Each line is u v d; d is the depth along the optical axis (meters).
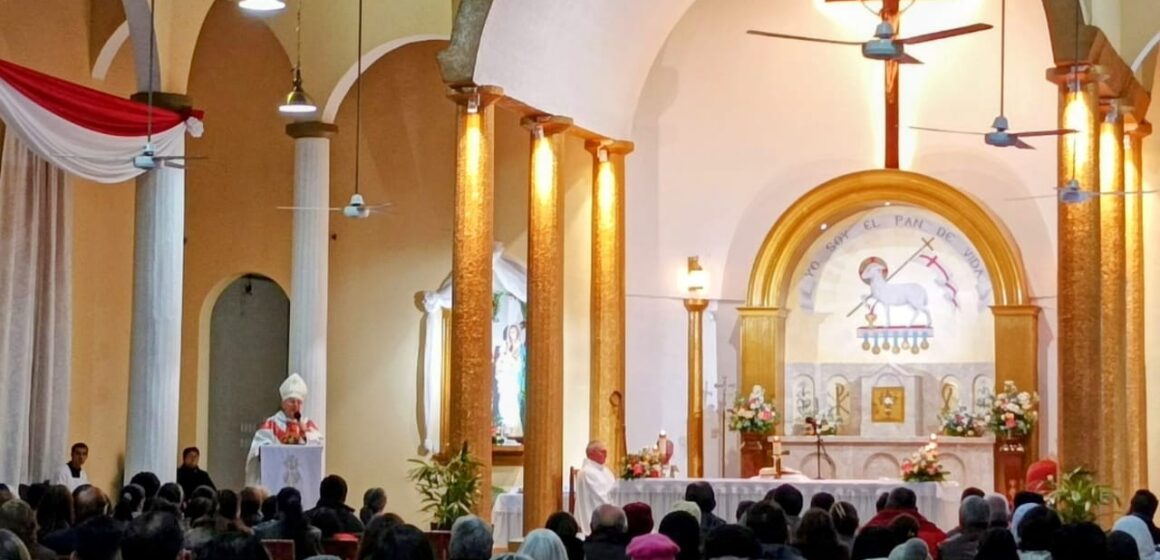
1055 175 20.30
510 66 18.25
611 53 20.08
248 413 22.78
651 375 21.41
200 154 22.33
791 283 21.72
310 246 20.09
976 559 9.22
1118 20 17.97
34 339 16.92
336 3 19.98
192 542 9.56
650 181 21.62
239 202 22.22
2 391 16.31
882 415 21.17
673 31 21.66
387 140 22.12
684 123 21.69
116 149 16.27
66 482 17.03
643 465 19.20
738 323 21.53
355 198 15.55
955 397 20.97
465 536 8.45
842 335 21.53
